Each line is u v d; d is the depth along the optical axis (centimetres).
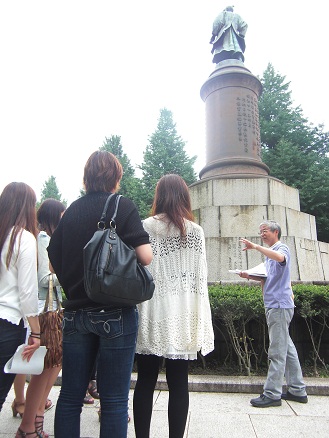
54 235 210
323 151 2219
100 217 196
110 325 181
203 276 229
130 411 327
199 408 329
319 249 683
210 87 823
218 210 662
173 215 230
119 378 182
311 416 310
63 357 190
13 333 212
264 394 338
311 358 450
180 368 222
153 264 227
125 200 203
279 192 713
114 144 2625
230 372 423
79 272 191
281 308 344
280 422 296
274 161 2044
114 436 175
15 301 216
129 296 175
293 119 2225
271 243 379
